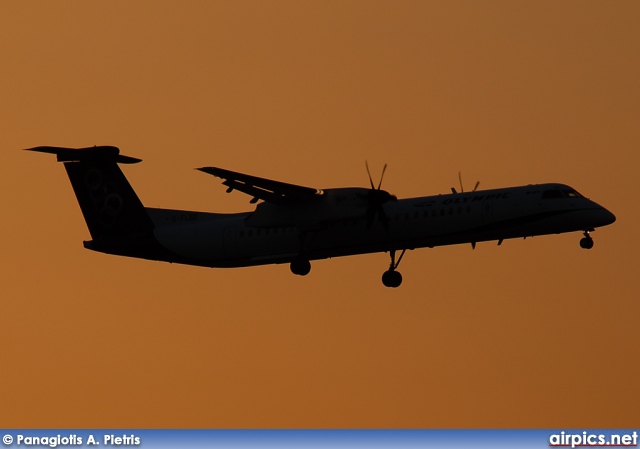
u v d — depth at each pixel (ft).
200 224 501.97
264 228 481.05
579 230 444.55
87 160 507.30
